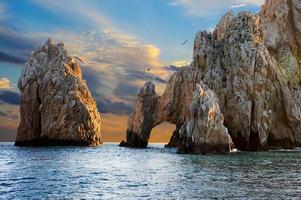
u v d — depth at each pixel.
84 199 33.59
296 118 112.38
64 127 129.12
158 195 34.94
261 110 105.31
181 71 128.88
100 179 46.81
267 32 122.81
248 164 61.84
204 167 58.12
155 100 133.38
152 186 40.34
